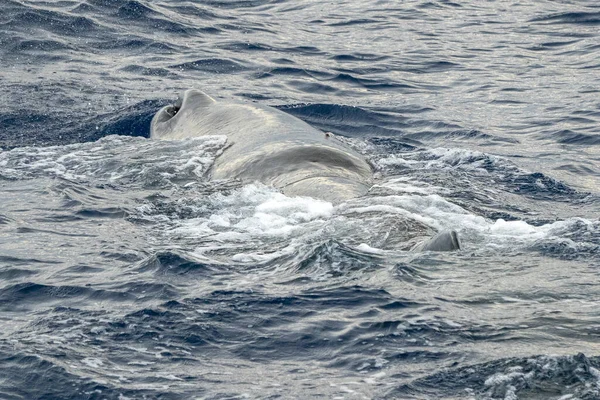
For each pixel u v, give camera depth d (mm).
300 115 46281
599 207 32000
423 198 30328
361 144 40750
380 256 24250
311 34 65188
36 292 23219
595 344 18891
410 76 55125
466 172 35656
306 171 32438
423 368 18203
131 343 19891
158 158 36250
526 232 26984
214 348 19609
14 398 17906
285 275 23438
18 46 56281
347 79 53906
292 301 21625
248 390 17734
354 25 68375
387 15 71812
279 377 18234
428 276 22828
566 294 21781
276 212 29078
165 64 55125
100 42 58688
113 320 21031
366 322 20344
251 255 25328
